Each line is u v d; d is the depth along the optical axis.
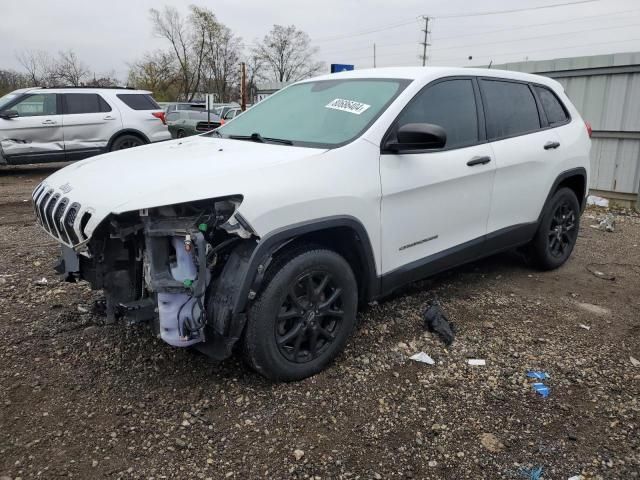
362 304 3.62
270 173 2.96
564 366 3.47
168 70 66.44
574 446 2.71
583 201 5.46
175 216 2.80
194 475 2.45
